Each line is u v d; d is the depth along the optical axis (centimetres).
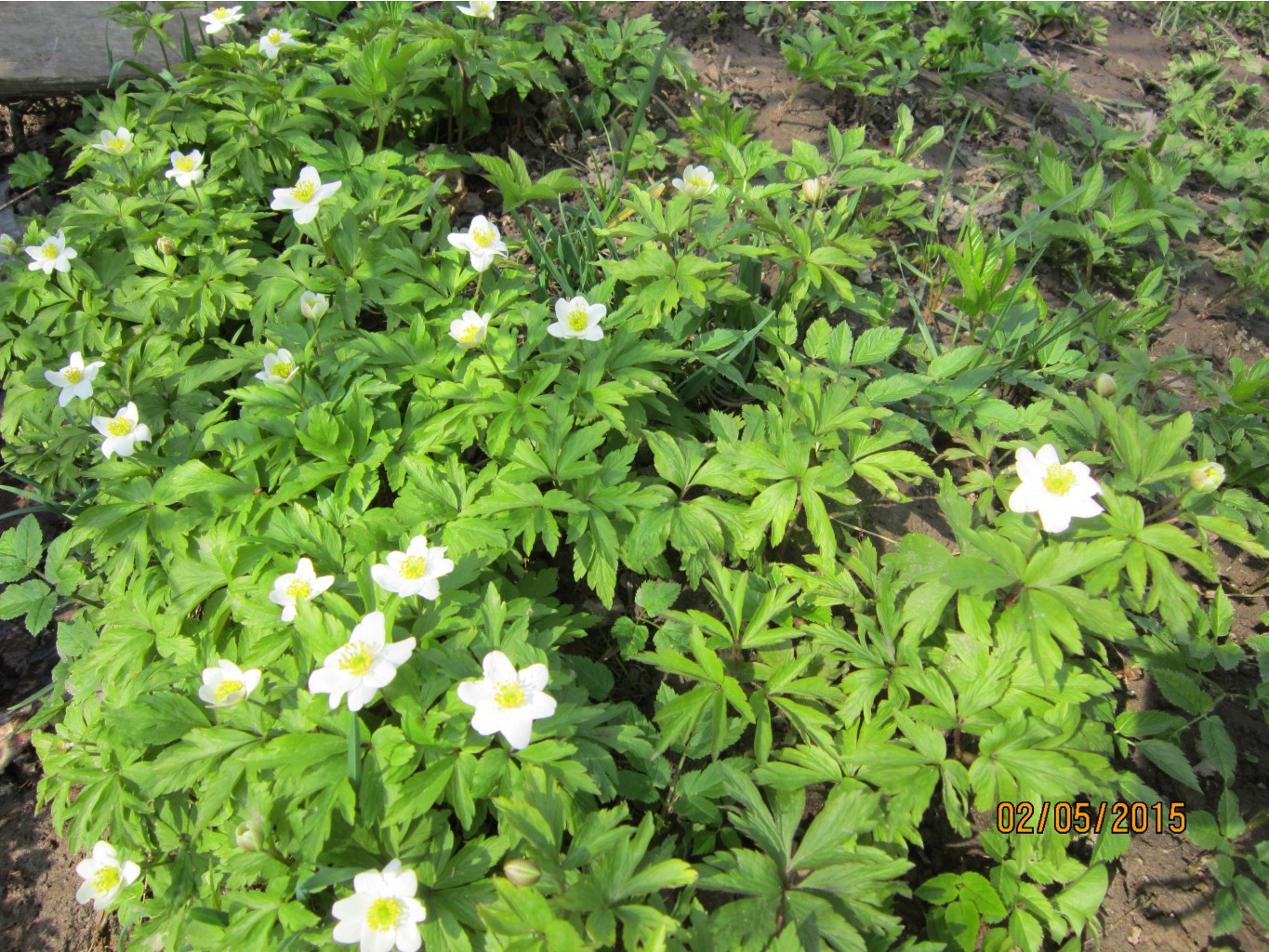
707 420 57
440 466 50
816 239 59
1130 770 47
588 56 73
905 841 44
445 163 69
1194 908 44
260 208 66
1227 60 90
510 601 46
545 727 41
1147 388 62
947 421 54
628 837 38
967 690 43
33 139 75
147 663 47
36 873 49
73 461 57
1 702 54
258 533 49
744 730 47
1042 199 66
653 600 49
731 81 80
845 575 49
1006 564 42
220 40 78
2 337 61
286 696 42
